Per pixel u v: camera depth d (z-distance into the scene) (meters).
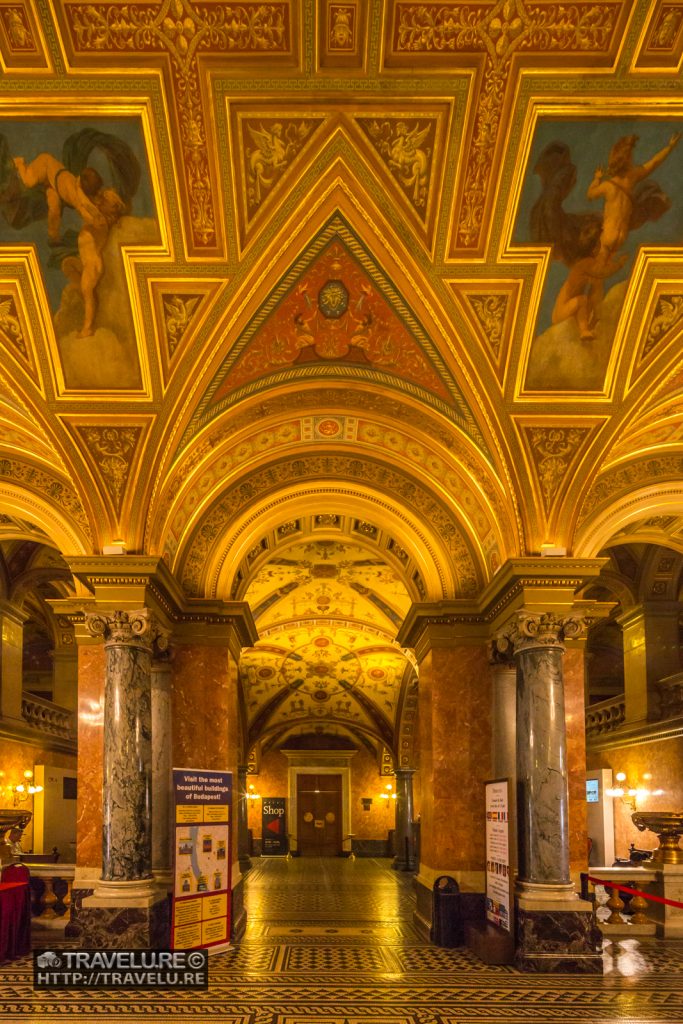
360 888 17.83
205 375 9.66
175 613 11.75
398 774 24.48
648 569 16.06
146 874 9.76
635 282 8.90
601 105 7.53
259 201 8.31
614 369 9.55
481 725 11.73
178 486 10.94
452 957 10.02
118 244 8.56
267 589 18.58
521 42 7.14
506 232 8.49
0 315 9.07
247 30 7.07
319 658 23.31
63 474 11.68
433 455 11.79
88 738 11.50
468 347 9.44
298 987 8.51
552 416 9.91
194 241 8.55
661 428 10.98
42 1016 7.45
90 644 11.72
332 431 11.79
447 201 8.30
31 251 8.55
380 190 8.27
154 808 11.23
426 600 12.45
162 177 8.04
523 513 10.41
